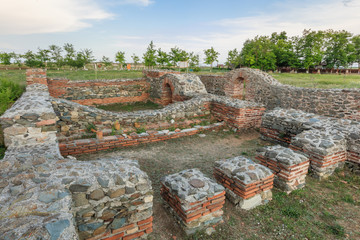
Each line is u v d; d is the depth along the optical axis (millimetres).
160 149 6141
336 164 4781
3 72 25688
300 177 4164
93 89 13836
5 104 8141
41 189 2207
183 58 31891
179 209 3037
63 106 6133
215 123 8102
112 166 2906
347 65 43781
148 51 29969
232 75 15469
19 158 3160
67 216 1858
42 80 11164
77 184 2350
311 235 3049
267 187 3721
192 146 6445
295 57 40500
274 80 12805
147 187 2736
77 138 6102
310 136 5027
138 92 15266
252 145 6652
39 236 1587
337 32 41875
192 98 8922
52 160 3076
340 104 9148
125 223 2697
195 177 3320
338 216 3447
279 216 3432
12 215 1827
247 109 7660
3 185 2297
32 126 4102
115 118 6793
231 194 3703
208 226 3129
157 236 2957
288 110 7000
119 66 41438
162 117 7516
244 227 3203
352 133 4910
